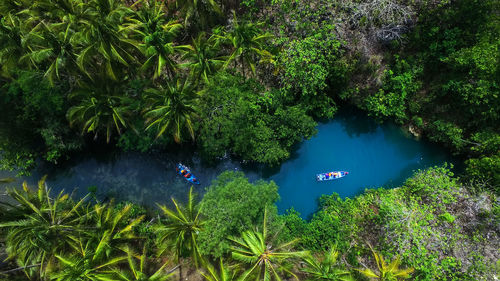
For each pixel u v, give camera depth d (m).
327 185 26.58
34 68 21.16
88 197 25.56
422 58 25.06
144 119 22.94
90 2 19.11
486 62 21.86
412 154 26.89
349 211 22.45
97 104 19.53
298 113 23.62
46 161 26.02
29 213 18.22
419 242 19.83
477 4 22.45
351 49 24.84
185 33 27.27
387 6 24.50
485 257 19.80
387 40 25.12
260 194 19.22
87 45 18.73
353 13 24.94
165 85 23.98
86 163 26.41
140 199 25.97
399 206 21.17
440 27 24.19
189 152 26.83
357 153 27.33
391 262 19.62
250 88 24.19
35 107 22.42
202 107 21.44
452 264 19.06
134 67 22.33
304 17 24.66
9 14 20.00
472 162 22.53
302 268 19.56
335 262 19.08
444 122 24.91
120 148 26.62
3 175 25.55
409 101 26.12
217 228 17.34
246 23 22.23
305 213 25.80
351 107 27.70
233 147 24.97
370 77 25.75
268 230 18.70
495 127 23.16
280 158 26.27
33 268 19.30
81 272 16.67
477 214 20.92
